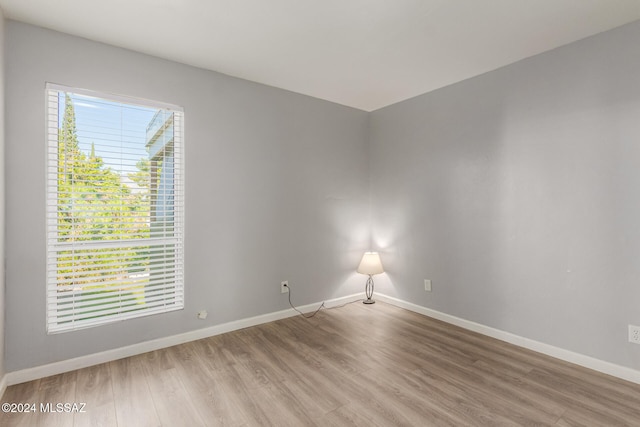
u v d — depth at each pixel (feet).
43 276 7.24
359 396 6.64
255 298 10.48
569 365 7.86
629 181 7.07
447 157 10.62
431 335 9.72
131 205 8.33
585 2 6.29
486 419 5.93
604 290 7.45
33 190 7.10
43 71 7.18
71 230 7.59
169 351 8.62
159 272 8.79
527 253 8.74
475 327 9.95
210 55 8.56
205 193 9.40
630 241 7.07
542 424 5.79
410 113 11.78
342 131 12.55
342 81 10.29
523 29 7.28
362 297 13.35
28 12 6.61
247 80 10.16
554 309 8.27
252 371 7.62
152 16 6.77
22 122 6.96
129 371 7.58
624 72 7.10
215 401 6.48
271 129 10.68
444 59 8.75
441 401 6.47
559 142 8.09
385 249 12.87
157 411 6.17
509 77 9.04
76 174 7.63
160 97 8.64
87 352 7.77
